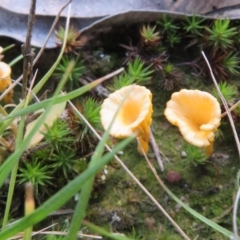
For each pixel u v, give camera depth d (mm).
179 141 265
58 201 180
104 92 276
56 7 282
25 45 233
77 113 246
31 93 240
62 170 257
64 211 251
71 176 257
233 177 254
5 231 187
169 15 280
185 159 260
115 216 249
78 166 257
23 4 282
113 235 192
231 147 261
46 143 252
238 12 279
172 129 269
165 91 277
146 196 253
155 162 260
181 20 284
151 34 278
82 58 284
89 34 285
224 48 276
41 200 254
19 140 221
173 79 276
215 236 244
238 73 278
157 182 255
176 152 262
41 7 281
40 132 252
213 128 232
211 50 278
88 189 181
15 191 253
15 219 250
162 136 267
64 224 249
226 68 277
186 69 281
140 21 284
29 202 189
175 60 285
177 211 250
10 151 251
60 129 254
